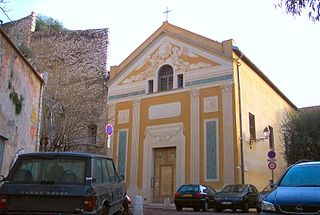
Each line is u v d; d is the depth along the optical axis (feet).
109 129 79.56
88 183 23.58
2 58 36.37
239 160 74.28
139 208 43.88
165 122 85.15
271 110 101.04
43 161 24.80
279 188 26.63
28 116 45.68
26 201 22.91
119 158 90.12
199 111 80.84
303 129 90.38
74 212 22.58
